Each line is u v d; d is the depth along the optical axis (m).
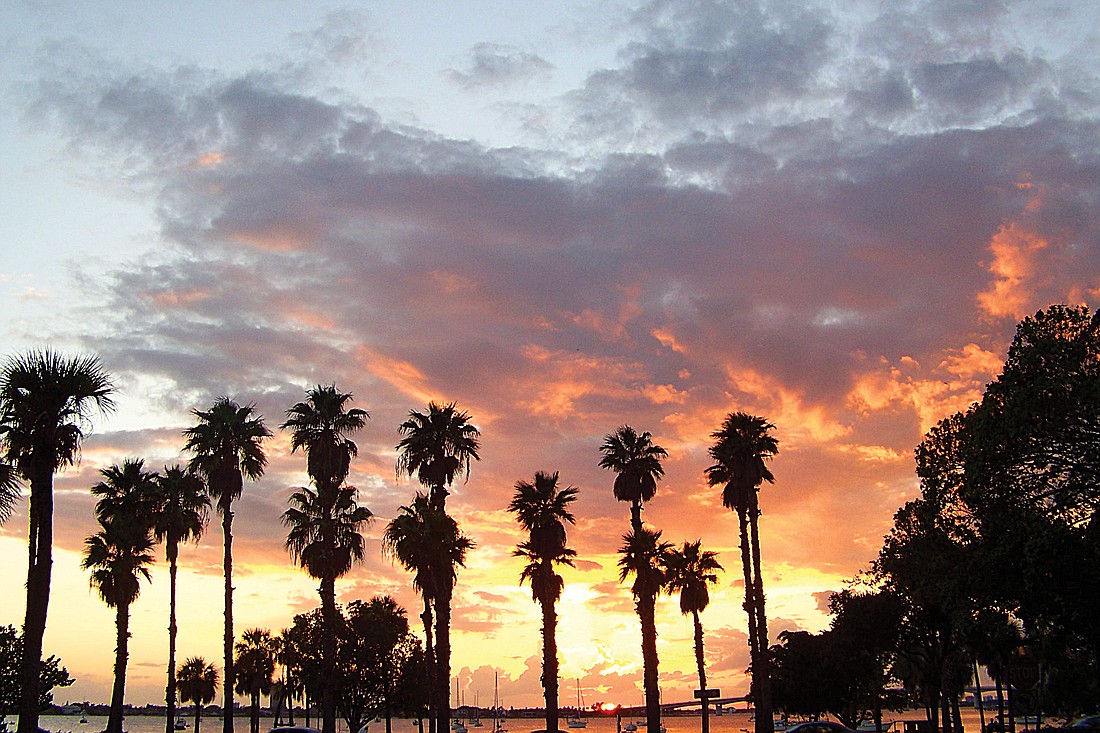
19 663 49.00
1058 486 36.84
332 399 53.59
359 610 71.00
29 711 29.14
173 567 57.81
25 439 30.94
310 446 52.81
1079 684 58.38
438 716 51.25
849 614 62.41
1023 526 35.88
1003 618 40.69
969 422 38.97
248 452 53.75
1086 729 49.50
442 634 52.50
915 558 43.56
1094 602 35.84
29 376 31.31
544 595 56.97
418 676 69.62
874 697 78.69
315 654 68.94
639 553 60.53
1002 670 70.19
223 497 52.38
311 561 50.91
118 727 52.44
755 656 56.88
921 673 71.81
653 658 59.03
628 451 62.44
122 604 53.75
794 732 50.25
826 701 75.81
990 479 37.69
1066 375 36.06
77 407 32.06
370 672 68.31
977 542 38.75
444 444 57.12
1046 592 36.53
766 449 58.88
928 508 41.88
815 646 76.81
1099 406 34.50
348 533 52.22
